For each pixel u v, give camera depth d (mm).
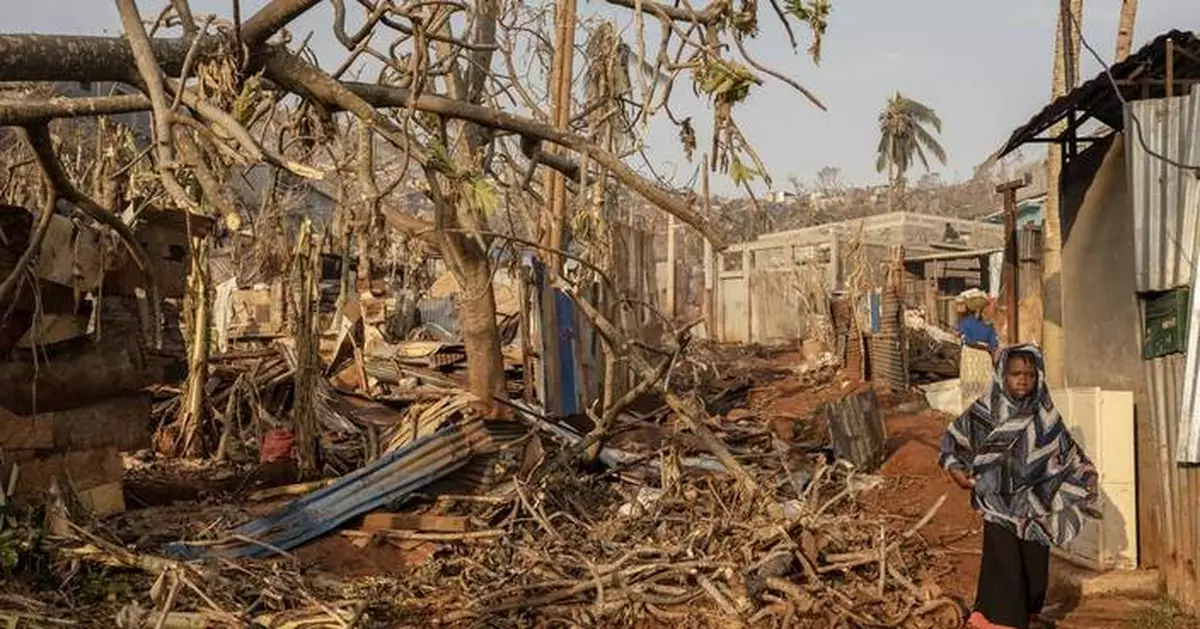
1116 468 6961
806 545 6746
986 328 14836
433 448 8148
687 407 8805
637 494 8664
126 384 7895
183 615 5562
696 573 6461
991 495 5879
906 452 11305
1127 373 7152
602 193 10344
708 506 8055
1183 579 6406
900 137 57344
